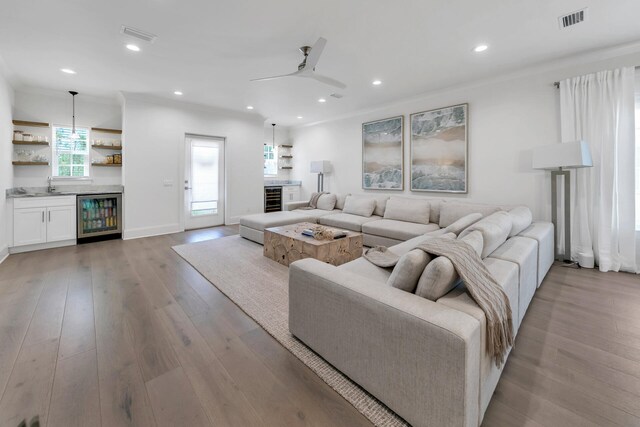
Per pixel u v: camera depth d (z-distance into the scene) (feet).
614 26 8.85
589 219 11.05
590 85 10.69
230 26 8.84
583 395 4.70
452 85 14.21
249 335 6.52
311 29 9.04
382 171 18.34
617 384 4.95
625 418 4.24
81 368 5.33
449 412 3.63
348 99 16.80
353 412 4.41
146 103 16.48
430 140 15.78
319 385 4.97
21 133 14.03
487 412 4.35
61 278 9.95
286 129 26.37
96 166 16.42
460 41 9.79
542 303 8.09
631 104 9.98
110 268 11.06
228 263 11.71
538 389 4.84
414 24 8.71
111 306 7.88
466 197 14.53
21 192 14.12
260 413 4.38
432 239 5.59
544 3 7.68
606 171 10.48
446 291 4.62
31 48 10.27
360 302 4.64
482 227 6.57
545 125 12.05
